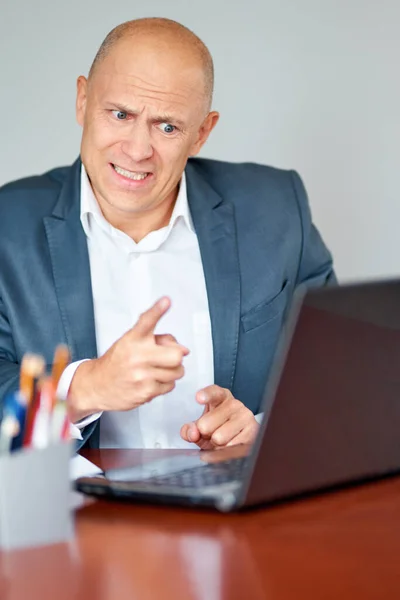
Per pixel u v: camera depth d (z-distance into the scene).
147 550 1.13
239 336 2.40
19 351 2.23
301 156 3.43
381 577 1.04
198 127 2.28
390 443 1.42
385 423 1.40
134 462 1.78
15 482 1.14
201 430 1.81
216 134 3.41
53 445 1.16
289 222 2.57
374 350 1.31
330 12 3.35
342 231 3.48
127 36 2.16
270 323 2.43
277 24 3.36
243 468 1.39
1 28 3.31
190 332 2.40
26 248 2.28
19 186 2.42
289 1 3.34
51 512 1.16
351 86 3.40
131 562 1.09
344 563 1.08
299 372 1.22
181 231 2.46
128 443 2.31
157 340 1.58
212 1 3.34
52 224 2.31
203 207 2.48
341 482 1.37
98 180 2.27
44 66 3.33
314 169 3.44
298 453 1.28
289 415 1.24
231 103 3.39
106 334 2.33
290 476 1.28
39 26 3.32
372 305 1.29
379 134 3.43
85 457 1.84
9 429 1.19
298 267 2.57
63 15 3.31
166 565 1.08
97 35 3.33
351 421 1.34
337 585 1.02
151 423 2.32
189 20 3.35
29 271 2.26
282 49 3.37
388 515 1.26
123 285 2.38
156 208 2.39
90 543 1.16
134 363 1.56
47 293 2.25
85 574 1.06
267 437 1.22
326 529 1.20
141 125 2.17
